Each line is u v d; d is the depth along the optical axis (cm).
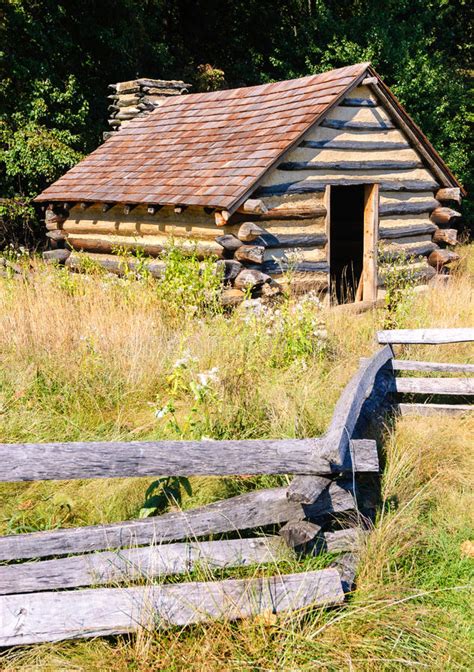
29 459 324
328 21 2267
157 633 333
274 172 1039
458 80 2422
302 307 738
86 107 1936
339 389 616
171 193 1085
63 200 1305
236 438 518
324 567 387
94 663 322
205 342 714
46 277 995
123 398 627
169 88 1667
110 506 438
